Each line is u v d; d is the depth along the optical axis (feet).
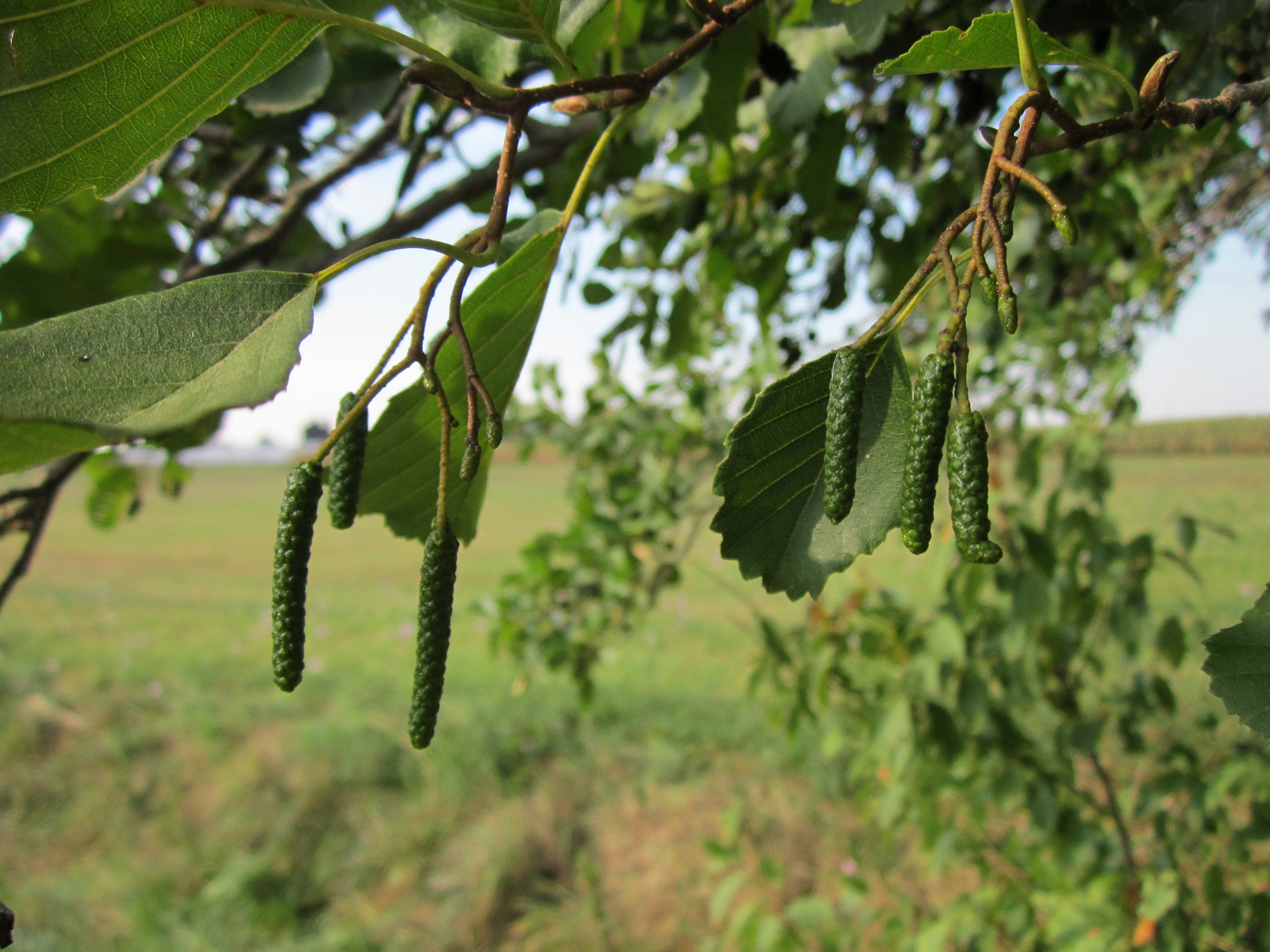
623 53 0.93
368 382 0.46
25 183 0.50
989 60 0.45
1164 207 1.55
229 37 0.48
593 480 2.02
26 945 2.95
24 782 3.94
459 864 3.34
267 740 4.28
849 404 0.44
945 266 0.42
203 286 0.42
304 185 1.06
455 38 0.66
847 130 1.11
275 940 3.07
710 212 1.39
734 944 2.24
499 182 0.48
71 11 0.45
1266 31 0.85
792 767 3.42
